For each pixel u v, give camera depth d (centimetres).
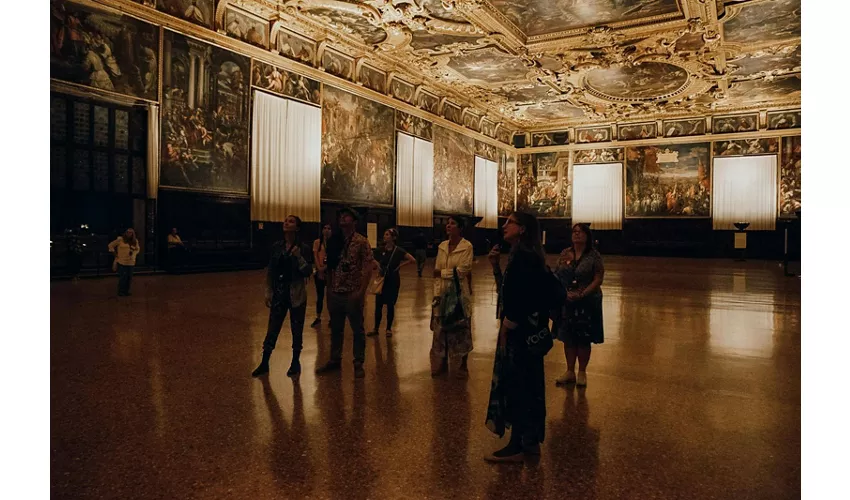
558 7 2064
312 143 2333
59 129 1534
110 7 1617
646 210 3834
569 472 359
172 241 1734
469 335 588
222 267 1905
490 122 3881
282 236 2184
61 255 1526
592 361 675
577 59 2591
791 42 2331
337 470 358
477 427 439
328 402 498
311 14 2112
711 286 1595
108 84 1620
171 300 1148
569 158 4072
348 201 2542
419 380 575
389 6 2020
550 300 383
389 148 2814
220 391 528
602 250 3941
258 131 2089
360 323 596
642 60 2584
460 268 593
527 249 390
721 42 2345
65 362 632
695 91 3153
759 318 1005
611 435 426
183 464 364
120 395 512
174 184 1805
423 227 3100
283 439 409
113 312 984
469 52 2505
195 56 1864
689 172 3712
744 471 361
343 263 596
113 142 1659
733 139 3581
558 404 504
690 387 561
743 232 3241
